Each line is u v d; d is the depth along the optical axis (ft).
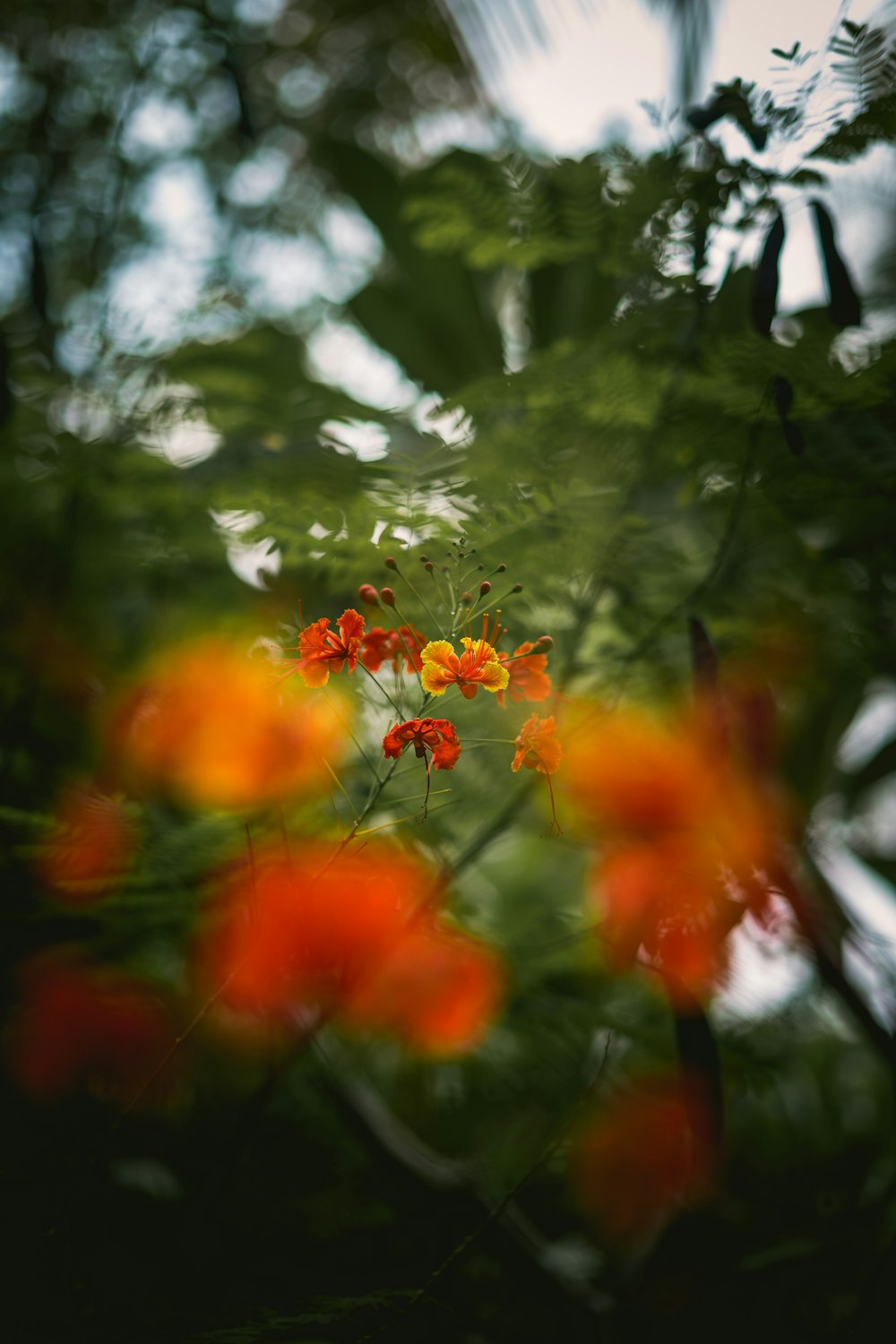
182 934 4.00
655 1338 4.18
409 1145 4.32
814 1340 4.19
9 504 4.40
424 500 3.71
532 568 3.78
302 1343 3.56
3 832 3.63
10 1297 3.28
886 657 4.13
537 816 4.11
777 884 3.97
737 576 4.25
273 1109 4.40
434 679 3.04
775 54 3.60
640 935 3.82
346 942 3.48
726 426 3.88
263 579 4.17
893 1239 4.11
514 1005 4.04
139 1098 3.23
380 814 3.67
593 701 3.84
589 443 4.00
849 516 4.05
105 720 3.95
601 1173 4.28
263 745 3.52
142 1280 3.74
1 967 3.83
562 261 4.12
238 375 4.49
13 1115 3.78
